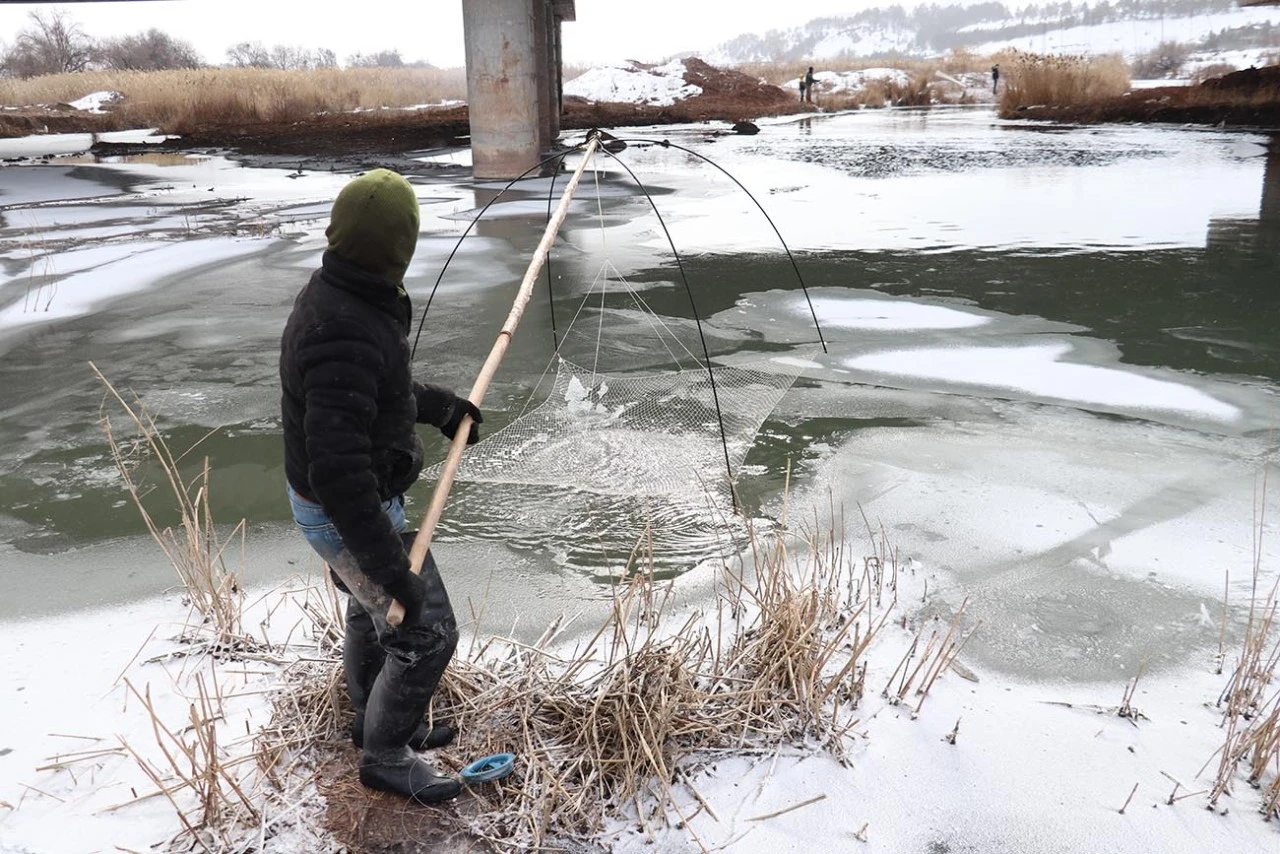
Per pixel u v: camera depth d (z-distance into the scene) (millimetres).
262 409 6109
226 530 4492
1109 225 12414
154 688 3188
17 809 2633
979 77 57281
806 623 3205
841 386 6426
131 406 6184
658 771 2621
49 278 10070
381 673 2586
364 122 35062
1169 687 3256
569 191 3660
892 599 3807
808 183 17469
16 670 3318
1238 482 4859
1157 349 7172
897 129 31109
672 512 4555
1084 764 2838
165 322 8352
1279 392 6191
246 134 31875
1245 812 2646
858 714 3047
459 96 47375
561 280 9734
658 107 43750
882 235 12016
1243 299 8523
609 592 3900
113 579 4020
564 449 5004
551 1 26094
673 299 8883
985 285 9242
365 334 2207
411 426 2469
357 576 2438
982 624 3633
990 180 17203
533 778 2689
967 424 5730
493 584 3988
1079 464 5117
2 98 46406
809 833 2555
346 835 2525
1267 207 13461
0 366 7164
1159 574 3994
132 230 13102
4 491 4938
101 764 2814
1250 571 4004
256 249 11625
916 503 4672
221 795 2566
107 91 46250
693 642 3232
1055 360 6945
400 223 2221
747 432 5215
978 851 2508
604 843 2510
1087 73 37062
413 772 2619
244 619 3650
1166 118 30141
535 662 3201
